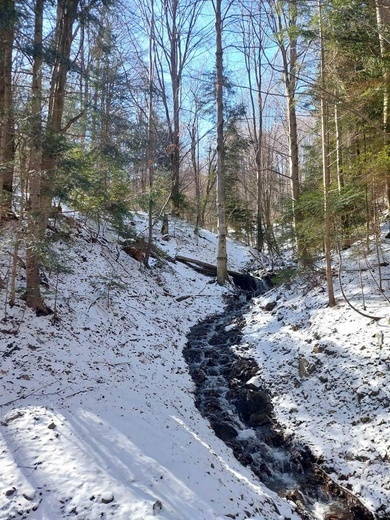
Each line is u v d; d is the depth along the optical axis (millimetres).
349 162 9883
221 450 5184
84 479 3482
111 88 7652
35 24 6270
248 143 21062
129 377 6199
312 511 4367
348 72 7312
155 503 3281
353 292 8047
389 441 4734
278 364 7137
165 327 9250
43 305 6902
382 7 5859
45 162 6605
